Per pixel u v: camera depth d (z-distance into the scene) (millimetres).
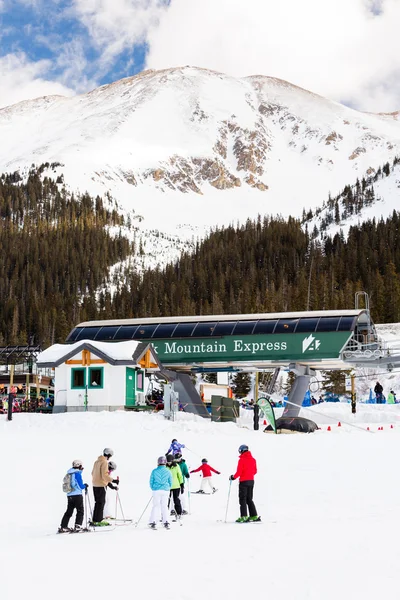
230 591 13531
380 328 149125
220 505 27141
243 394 114125
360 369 109562
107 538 19984
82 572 15242
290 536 19078
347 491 28203
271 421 52406
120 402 59344
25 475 32469
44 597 13281
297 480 31438
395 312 171500
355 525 20453
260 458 38438
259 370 75750
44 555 17234
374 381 107312
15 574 15094
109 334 69750
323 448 42375
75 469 21578
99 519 22438
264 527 21141
